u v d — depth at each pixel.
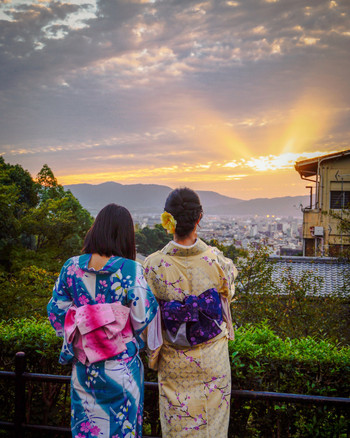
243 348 2.42
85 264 1.75
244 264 7.87
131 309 1.70
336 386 2.45
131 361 1.72
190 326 1.74
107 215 1.81
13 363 2.82
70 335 1.66
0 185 17.38
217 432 1.76
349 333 7.79
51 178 24.06
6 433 2.80
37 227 19.22
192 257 1.82
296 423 2.38
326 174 17.03
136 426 1.73
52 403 2.85
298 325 7.16
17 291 10.48
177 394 1.77
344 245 16.06
